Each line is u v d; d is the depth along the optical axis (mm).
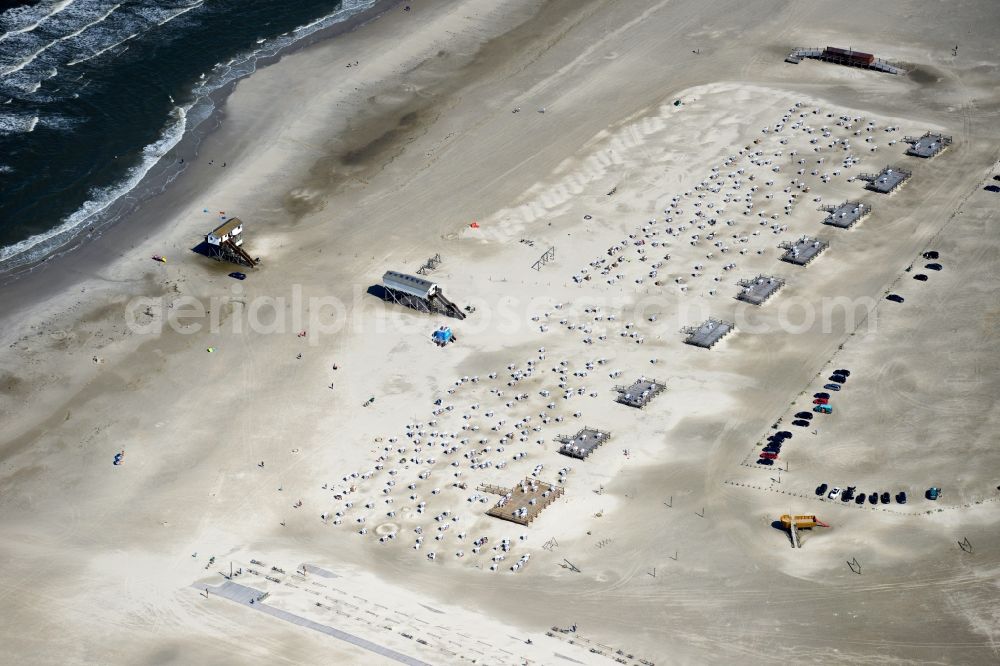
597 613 153750
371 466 177875
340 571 161000
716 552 161500
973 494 167750
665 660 147000
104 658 149125
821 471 173000
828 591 155375
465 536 165750
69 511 172125
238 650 149125
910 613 151750
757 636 150000
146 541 166625
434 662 146500
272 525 168875
